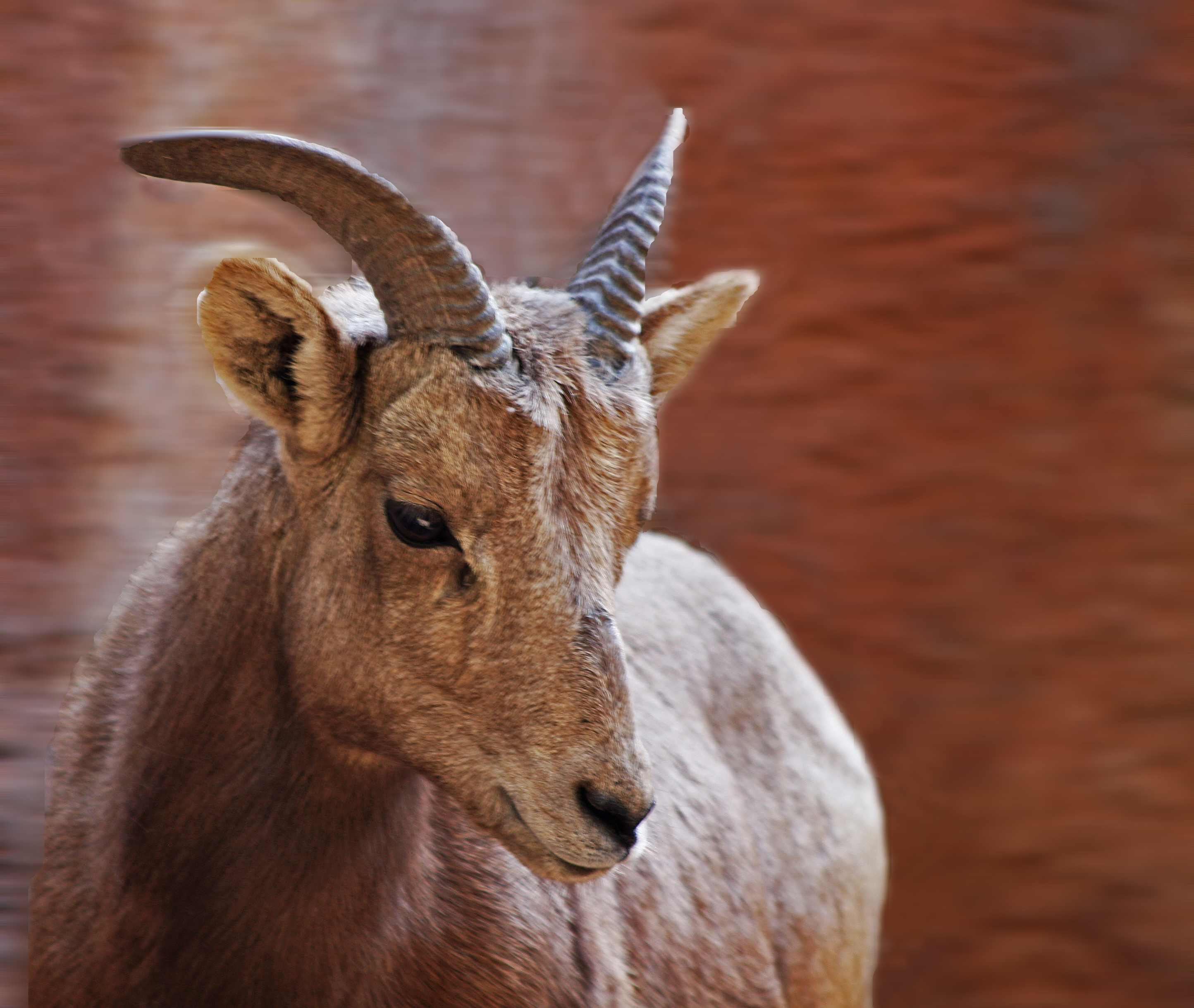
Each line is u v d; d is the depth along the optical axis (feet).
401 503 33.04
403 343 33.47
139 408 100.32
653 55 149.48
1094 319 135.74
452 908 37.01
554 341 34.47
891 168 143.23
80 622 80.79
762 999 46.91
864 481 123.03
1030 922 96.84
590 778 32.65
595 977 39.24
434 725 33.91
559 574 32.86
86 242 113.09
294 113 138.10
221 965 35.04
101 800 35.55
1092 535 121.39
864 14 151.23
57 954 35.09
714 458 122.52
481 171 137.18
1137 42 150.20
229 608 35.45
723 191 140.87
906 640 113.80
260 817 35.09
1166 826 103.09
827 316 133.39
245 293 32.55
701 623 52.60
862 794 57.47
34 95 128.67
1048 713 109.91
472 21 150.82
